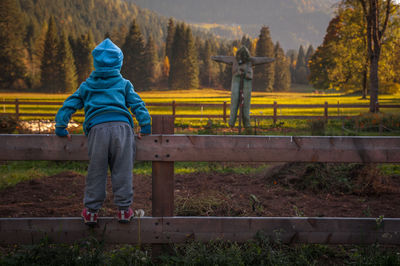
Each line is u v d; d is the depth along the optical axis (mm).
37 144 2564
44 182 5293
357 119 13477
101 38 190750
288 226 2705
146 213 3867
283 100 45750
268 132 13391
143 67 97250
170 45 130750
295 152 2666
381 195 4605
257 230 2709
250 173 6020
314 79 63969
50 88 88312
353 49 33125
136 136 2619
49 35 89875
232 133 13125
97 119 2438
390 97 43438
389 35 27812
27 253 2529
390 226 2682
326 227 2703
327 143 2660
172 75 105562
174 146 2641
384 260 2518
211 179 5473
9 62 89750
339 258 2861
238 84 14703
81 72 98688
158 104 18422
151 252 2854
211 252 2729
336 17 50812
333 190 4770
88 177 2451
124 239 2678
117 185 2455
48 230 2639
